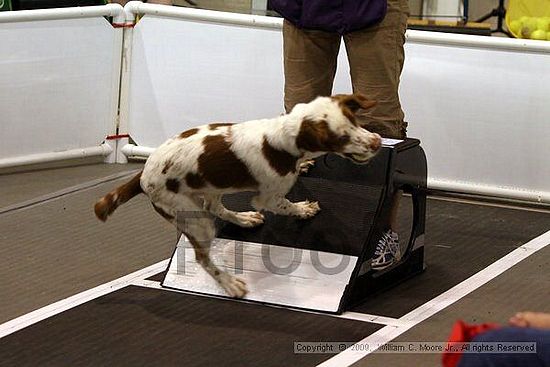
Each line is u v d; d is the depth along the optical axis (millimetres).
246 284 4070
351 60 4305
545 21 6605
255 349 3631
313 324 3846
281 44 5676
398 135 4363
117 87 6098
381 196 4023
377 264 4105
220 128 3887
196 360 3539
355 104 3750
